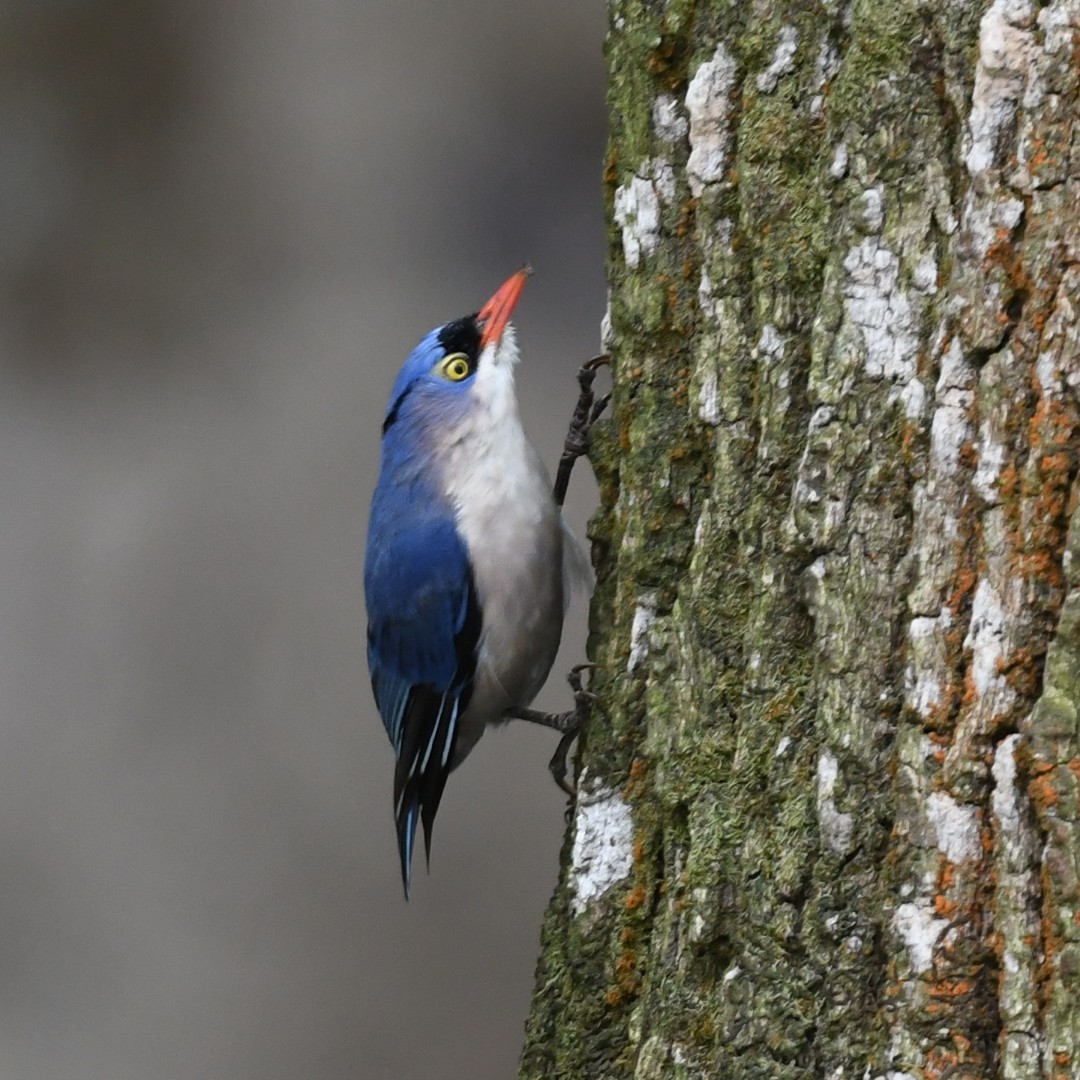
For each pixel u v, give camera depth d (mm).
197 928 18453
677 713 7059
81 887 18609
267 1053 18078
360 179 22016
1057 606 5684
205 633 19781
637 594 7582
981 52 5918
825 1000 6199
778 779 6512
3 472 20609
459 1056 18062
